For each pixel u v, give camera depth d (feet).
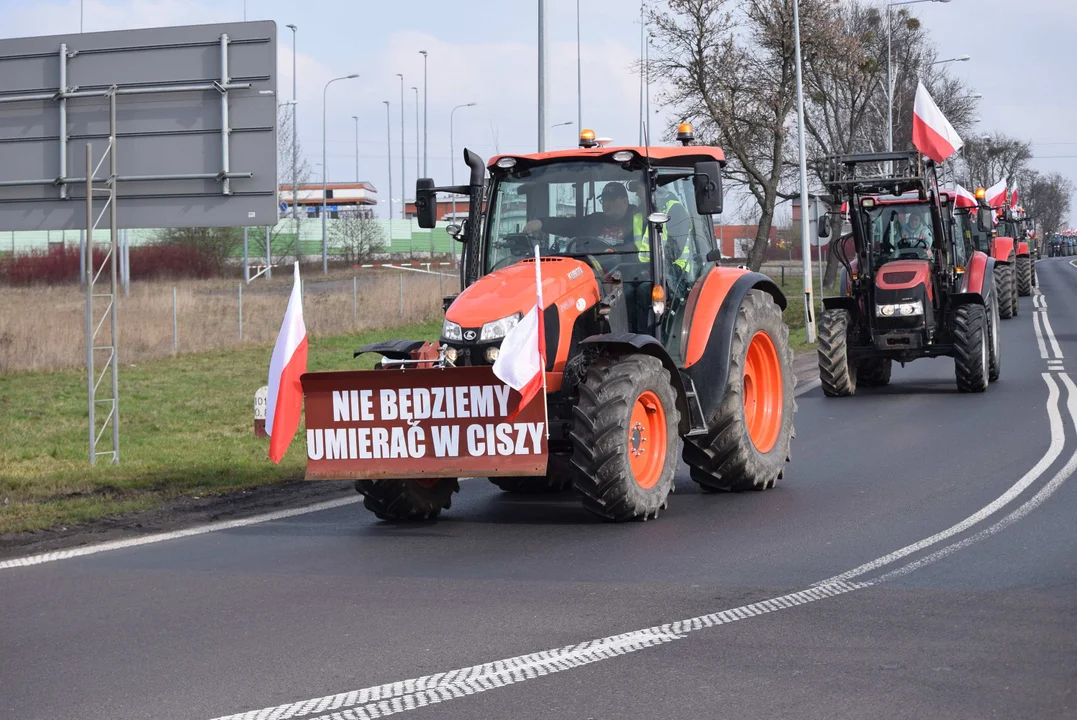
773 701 15.70
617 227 31.19
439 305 114.62
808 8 113.50
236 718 15.51
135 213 45.88
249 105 44.80
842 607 20.47
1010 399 53.06
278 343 28.53
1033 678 16.39
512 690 16.42
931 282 56.49
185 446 46.29
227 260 195.52
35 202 46.62
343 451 28.37
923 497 31.30
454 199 40.88
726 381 32.01
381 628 19.80
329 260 223.71
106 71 45.70
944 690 15.98
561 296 29.19
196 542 27.86
